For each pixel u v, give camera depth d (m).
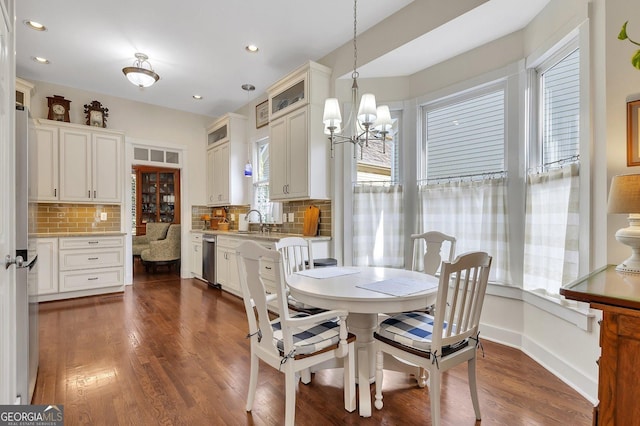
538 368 2.31
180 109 5.55
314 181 3.55
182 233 5.59
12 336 1.50
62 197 4.29
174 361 2.41
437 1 2.61
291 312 2.36
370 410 1.77
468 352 1.70
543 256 2.40
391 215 3.43
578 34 2.10
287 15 2.98
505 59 2.73
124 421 1.71
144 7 2.84
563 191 2.21
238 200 5.21
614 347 1.05
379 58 3.10
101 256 4.39
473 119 3.02
